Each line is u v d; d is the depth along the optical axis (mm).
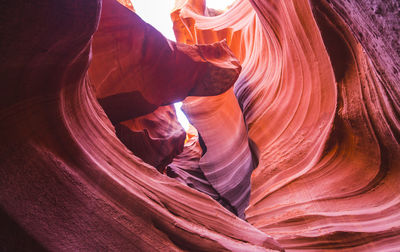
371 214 3584
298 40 5367
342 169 4316
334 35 3594
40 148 1335
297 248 4074
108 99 5410
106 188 1699
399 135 3084
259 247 2445
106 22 5137
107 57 5203
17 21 875
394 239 3127
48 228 1186
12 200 1083
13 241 1026
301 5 4781
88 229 1388
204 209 2562
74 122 1872
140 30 5645
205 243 1978
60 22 1047
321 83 4906
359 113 3662
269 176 6156
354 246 3492
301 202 4777
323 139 4559
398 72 1756
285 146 6012
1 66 962
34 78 1200
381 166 3678
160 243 1735
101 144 2234
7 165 1113
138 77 5887
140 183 2203
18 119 1202
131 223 1669
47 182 1302
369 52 2184
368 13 1563
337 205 4129
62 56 1275
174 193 2504
